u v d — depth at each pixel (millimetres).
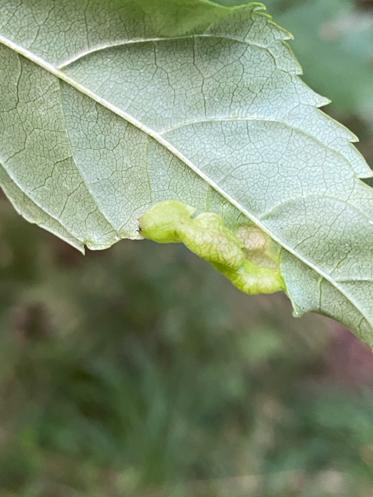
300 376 565
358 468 531
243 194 160
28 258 444
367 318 159
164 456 518
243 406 540
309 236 158
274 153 158
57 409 526
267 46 156
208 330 520
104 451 521
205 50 157
